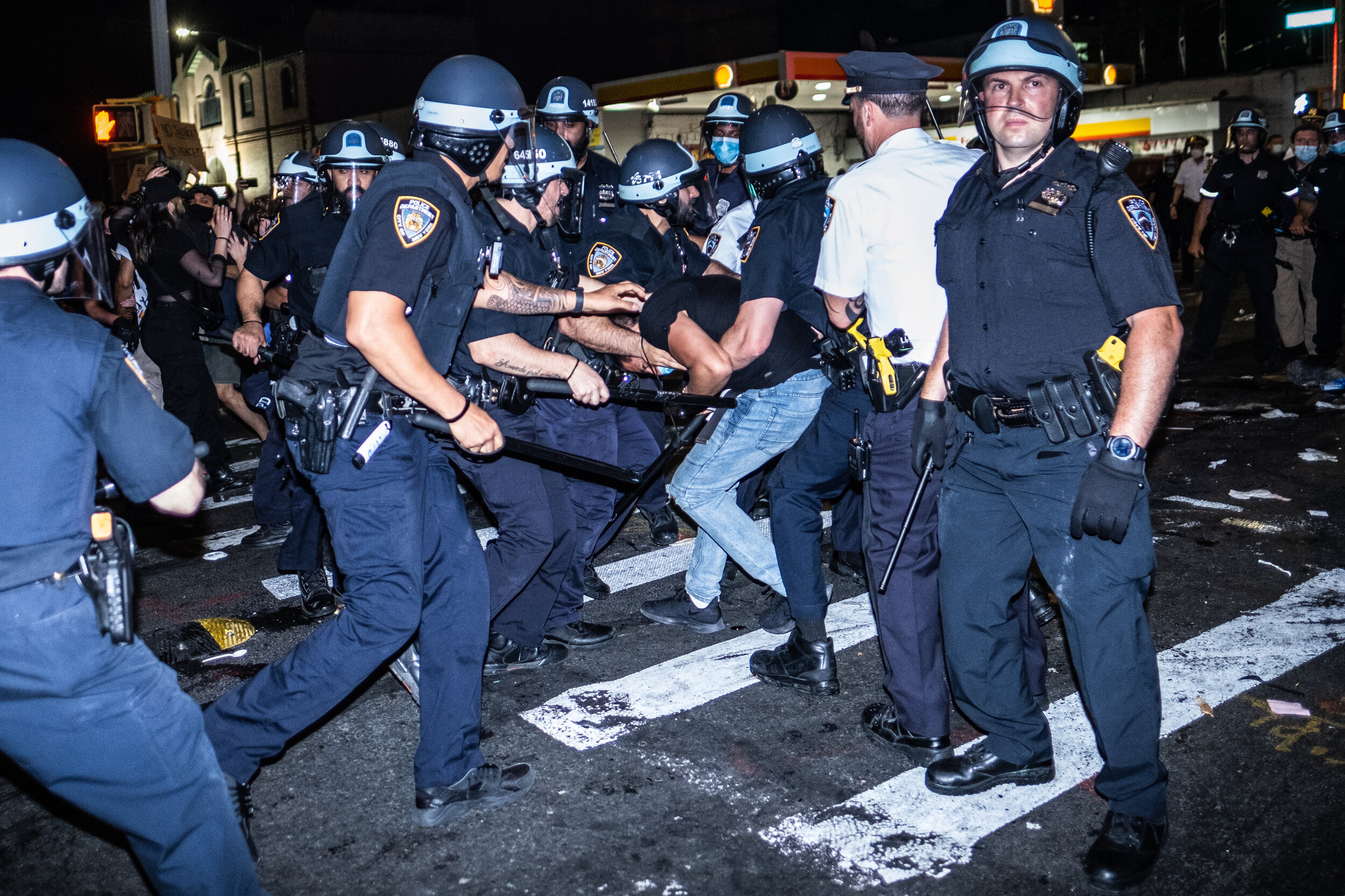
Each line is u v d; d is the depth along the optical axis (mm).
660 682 3711
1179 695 3414
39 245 1946
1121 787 2592
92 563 1950
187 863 2086
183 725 2061
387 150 4262
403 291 2480
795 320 3438
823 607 3553
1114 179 2406
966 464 2736
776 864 2662
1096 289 2438
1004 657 2875
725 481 3688
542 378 3295
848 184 2916
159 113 14016
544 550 3541
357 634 2680
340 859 2748
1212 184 8586
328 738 3371
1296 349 8758
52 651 1896
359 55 41500
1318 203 7707
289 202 5293
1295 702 3342
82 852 2846
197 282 6309
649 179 4199
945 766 2961
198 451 2059
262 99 42875
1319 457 6035
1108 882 2521
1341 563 4484
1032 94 2428
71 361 1902
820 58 14031
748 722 3398
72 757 1955
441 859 2732
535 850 2756
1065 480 2506
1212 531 4965
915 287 2842
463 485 6301
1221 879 2543
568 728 3395
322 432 2629
